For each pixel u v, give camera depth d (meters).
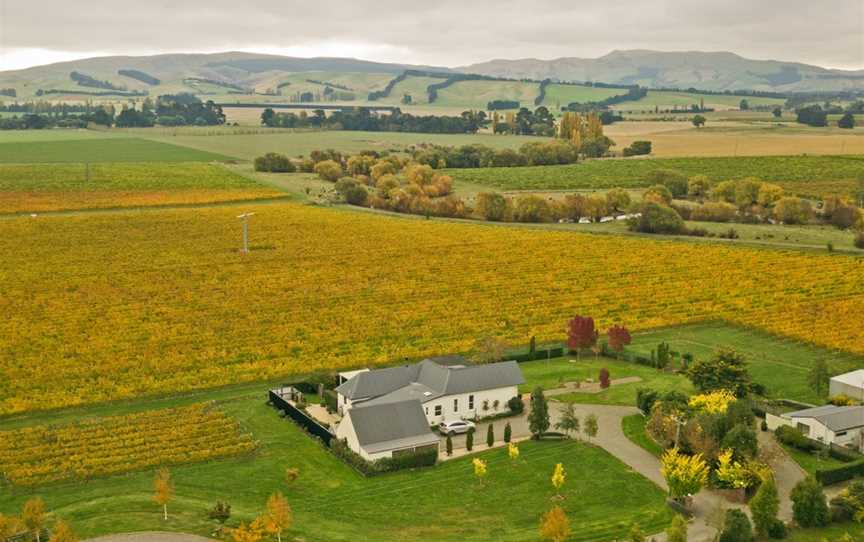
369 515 74.69
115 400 104.44
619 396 106.06
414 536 70.69
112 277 162.38
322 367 115.50
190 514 73.88
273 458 87.81
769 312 141.00
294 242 199.38
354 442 87.38
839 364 116.75
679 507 75.00
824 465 84.81
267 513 70.31
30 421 97.69
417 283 160.75
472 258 182.62
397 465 85.19
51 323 132.25
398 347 124.06
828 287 157.75
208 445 89.88
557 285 159.00
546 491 79.81
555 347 126.88
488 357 113.81
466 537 70.56
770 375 112.81
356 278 164.12
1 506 76.31
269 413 100.50
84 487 80.56
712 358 108.88
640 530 69.62
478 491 79.81
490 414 100.69
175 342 124.50
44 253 183.00
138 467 84.44
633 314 141.75
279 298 149.00
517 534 71.00
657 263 178.12
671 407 92.00
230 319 136.50
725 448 81.69
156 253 185.00
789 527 71.12
